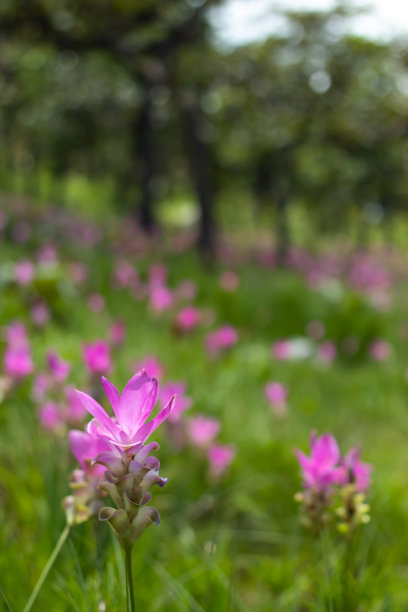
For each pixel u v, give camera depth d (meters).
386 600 1.81
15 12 7.95
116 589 1.63
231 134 16.17
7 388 2.59
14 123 27.89
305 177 27.86
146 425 0.93
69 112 23.89
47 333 4.57
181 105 11.98
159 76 10.89
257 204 35.28
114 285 7.82
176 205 38.84
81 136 27.16
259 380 5.41
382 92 12.59
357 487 1.53
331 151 17.61
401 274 20.64
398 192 31.05
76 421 2.12
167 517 2.59
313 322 8.16
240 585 2.33
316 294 9.48
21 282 5.53
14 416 2.85
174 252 13.65
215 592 1.99
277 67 11.79
